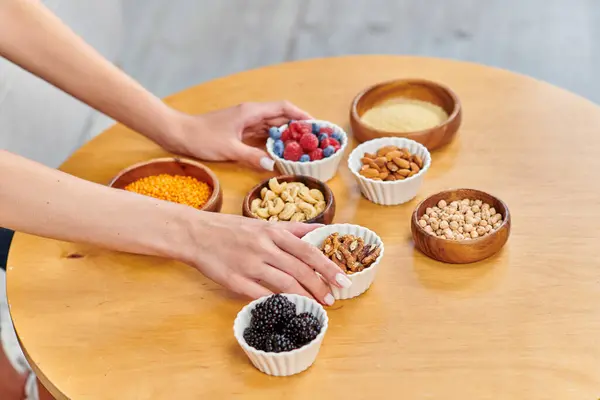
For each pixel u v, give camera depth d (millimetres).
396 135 1470
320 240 1234
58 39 1496
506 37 3359
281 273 1143
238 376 1054
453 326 1096
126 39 3436
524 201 1331
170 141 1537
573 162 1421
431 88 1595
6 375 1562
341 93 1700
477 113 1595
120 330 1143
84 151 1592
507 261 1208
